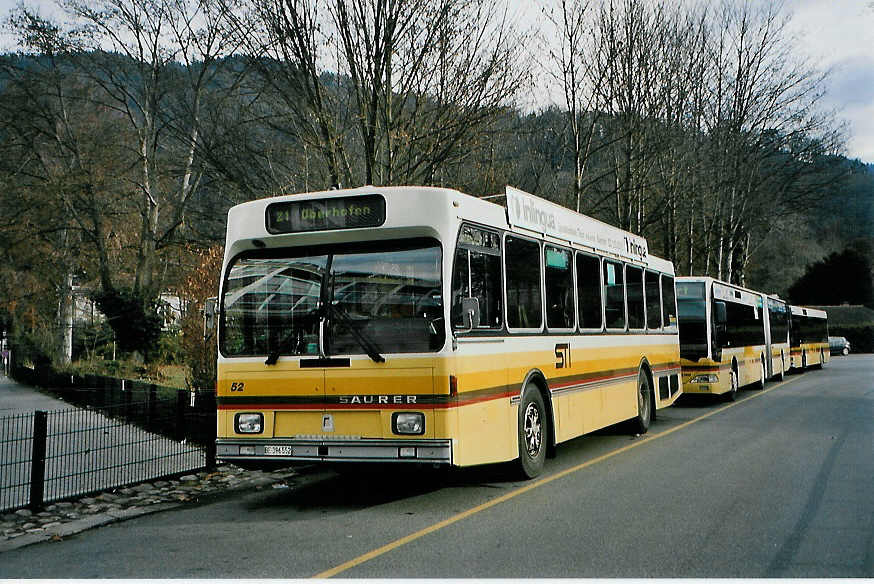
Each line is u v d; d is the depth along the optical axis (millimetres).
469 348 8203
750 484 9141
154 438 10219
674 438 13586
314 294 8398
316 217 8438
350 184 15188
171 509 8688
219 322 8719
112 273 42969
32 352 44500
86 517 8281
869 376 33750
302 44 14922
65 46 35375
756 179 35406
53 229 40219
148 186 37812
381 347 8062
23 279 43156
